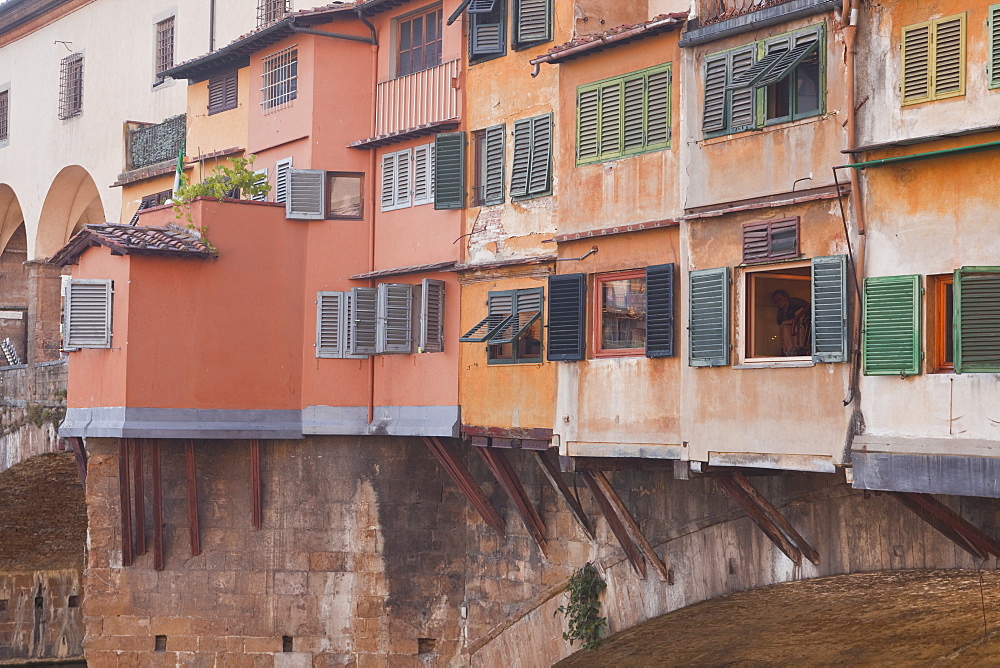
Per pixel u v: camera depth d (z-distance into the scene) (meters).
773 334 19.61
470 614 27.88
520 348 24.73
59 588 46.34
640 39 22.16
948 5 17.41
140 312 27.16
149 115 38.53
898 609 24.38
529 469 26.77
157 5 38.69
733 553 23.09
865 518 20.88
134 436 26.94
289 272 28.17
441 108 26.69
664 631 25.19
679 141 21.42
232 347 27.69
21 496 39.94
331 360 28.11
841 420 18.36
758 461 19.50
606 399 22.33
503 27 25.45
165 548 28.70
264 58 30.00
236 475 28.70
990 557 19.31
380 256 27.94
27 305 44.88
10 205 46.72
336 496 28.55
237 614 28.56
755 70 19.58
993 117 16.91
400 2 27.42
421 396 26.75
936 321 17.45
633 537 24.62
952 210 17.25
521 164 24.86
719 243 20.30
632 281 22.19
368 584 28.41
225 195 28.98
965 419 16.91
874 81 18.19
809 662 24.66
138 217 30.28
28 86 44.88
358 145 28.02
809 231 19.03
